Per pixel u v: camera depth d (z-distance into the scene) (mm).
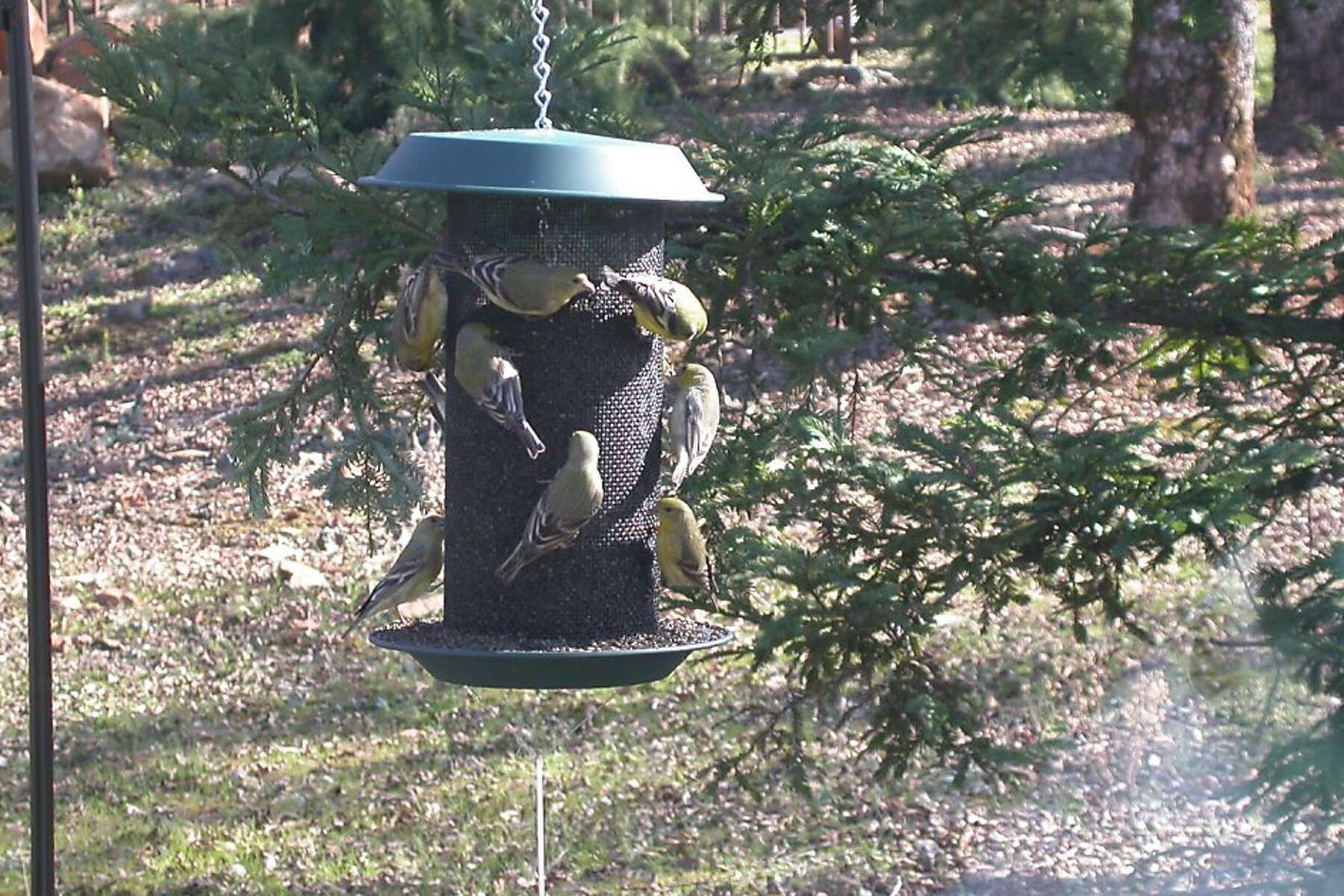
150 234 21938
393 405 8094
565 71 7668
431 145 4965
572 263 5457
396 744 11461
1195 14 6891
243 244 10586
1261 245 7109
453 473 5609
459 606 5602
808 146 7219
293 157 7523
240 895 9586
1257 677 7574
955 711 7047
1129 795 9875
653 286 5203
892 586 6520
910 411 13883
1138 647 11180
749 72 23531
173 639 13188
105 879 9812
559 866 9805
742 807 10352
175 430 17688
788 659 7902
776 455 6980
